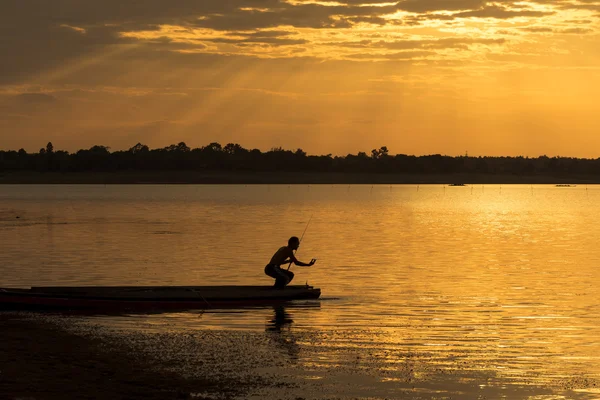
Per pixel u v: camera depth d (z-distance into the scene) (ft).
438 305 71.20
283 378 44.62
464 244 142.20
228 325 61.52
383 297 75.92
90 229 178.81
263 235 161.68
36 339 54.90
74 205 340.80
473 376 45.70
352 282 87.30
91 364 47.09
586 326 61.26
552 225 207.72
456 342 55.16
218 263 106.63
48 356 49.11
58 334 57.00
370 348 52.90
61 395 40.16
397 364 48.42
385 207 337.72
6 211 277.85
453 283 86.58
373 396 41.52
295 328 60.18
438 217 251.19
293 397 40.98
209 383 43.21
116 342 54.03
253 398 40.63
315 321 63.26
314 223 210.79
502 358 50.31
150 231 172.55
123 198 455.22
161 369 46.11
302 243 142.72
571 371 47.19
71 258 112.27
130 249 127.13
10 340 54.34
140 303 69.72
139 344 53.42
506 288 82.48
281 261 76.07
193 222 211.20
